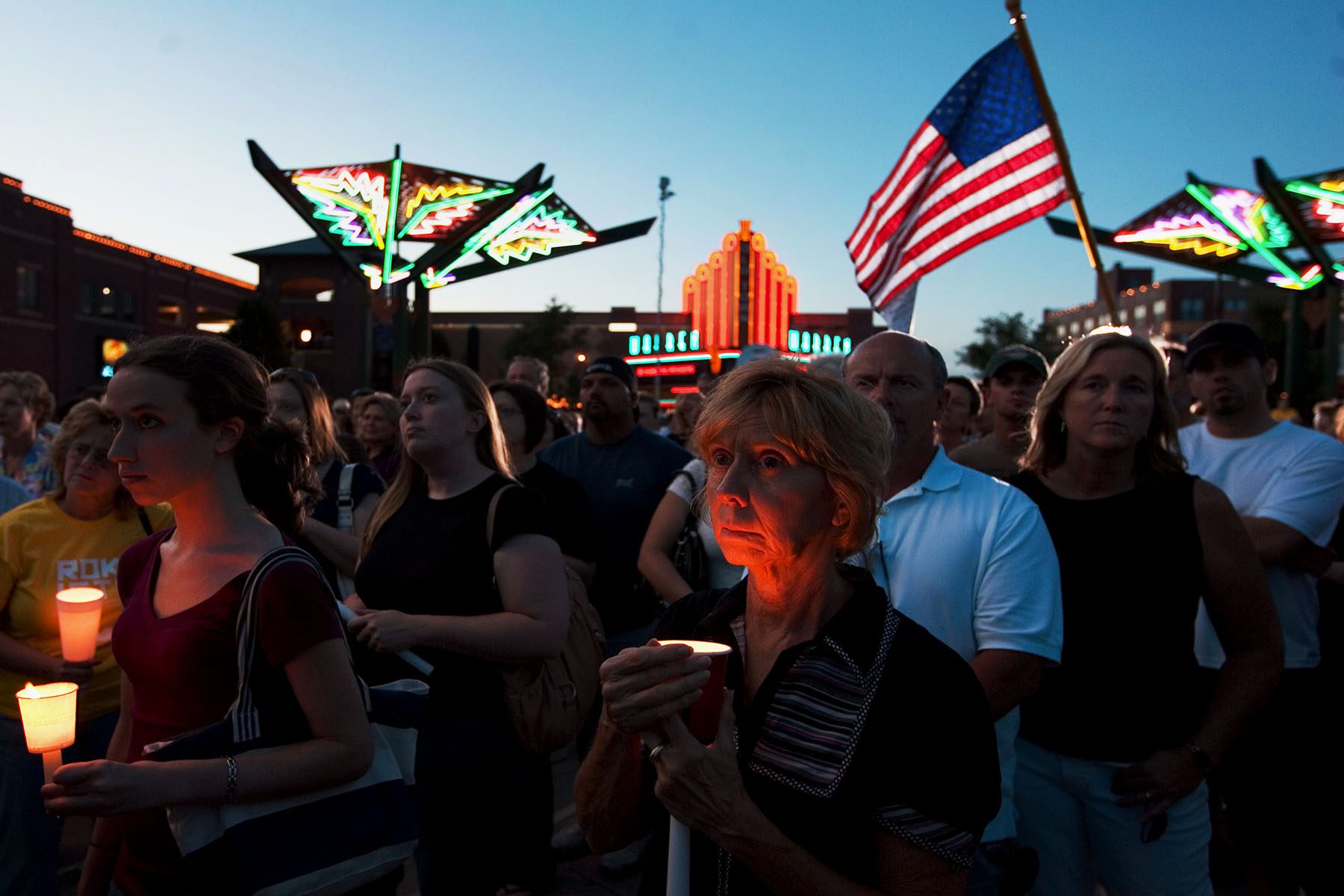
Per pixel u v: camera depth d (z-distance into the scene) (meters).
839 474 1.29
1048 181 5.14
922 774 1.25
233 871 1.64
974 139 5.42
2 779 2.88
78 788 1.51
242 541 1.82
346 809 1.77
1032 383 4.05
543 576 2.69
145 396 1.74
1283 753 3.06
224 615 1.72
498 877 2.77
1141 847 2.26
